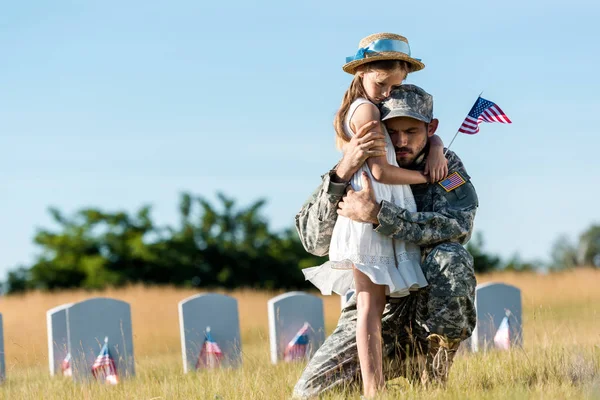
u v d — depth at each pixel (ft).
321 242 29.17
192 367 53.42
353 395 28.14
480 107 30.55
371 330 26.96
